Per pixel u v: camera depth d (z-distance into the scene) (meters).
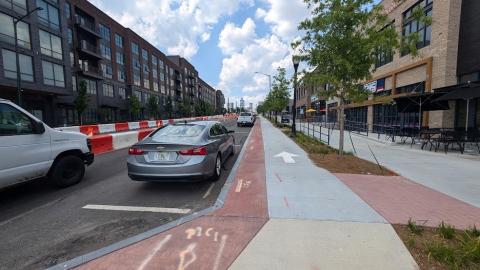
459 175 6.89
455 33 14.17
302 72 9.82
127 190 5.99
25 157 5.22
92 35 43.91
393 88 19.41
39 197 5.51
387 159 9.27
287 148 11.66
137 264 2.98
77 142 6.46
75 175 6.40
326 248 3.24
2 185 4.88
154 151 5.71
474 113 13.57
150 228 4.03
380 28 8.66
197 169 5.65
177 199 5.37
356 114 26.86
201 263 2.97
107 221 4.30
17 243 3.61
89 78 43.66
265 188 5.68
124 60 56.25
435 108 13.88
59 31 32.31
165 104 76.50
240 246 3.31
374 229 3.72
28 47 27.94
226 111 182.75
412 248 3.22
